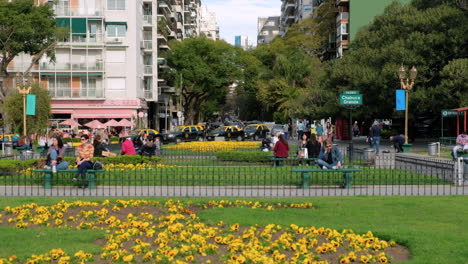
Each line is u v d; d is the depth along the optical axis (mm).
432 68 41500
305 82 71875
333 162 17656
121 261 8273
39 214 11875
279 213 11836
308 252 8766
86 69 60125
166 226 10750
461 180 17125
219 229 10328
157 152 29375
